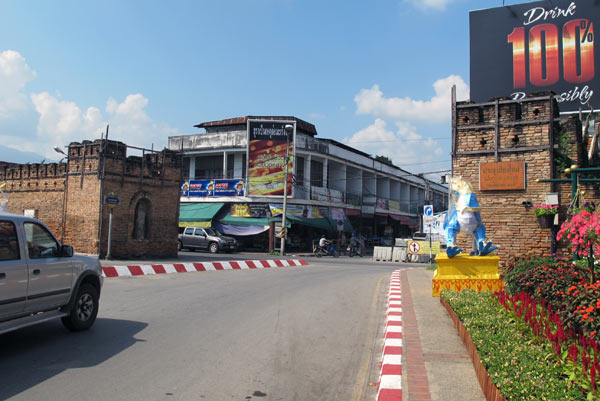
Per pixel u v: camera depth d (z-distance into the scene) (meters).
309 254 34.22
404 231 57.12
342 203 41.16
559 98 24.75
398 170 54.41
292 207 35.12
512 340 5.06
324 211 38.09
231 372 5.42
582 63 24.50
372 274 18.12
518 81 25.70
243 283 13.70
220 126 40.81
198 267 17.06
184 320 8.13
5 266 5.70
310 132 41.62
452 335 6.84
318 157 38.88
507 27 26.28
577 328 4.90
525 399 3.35
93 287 7.46
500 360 4.34
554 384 3.57
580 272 6.91
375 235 49.56
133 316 8.38
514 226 14.16
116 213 21.05
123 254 21.25
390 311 8.82
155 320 8.07
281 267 20.66
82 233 21.00
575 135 13.97
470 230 10.31
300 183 37.38
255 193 35.47
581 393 3.37
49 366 5.42
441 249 28.12
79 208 21.20
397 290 11.80
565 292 6.15
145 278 14.23
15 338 6.69
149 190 22.50
